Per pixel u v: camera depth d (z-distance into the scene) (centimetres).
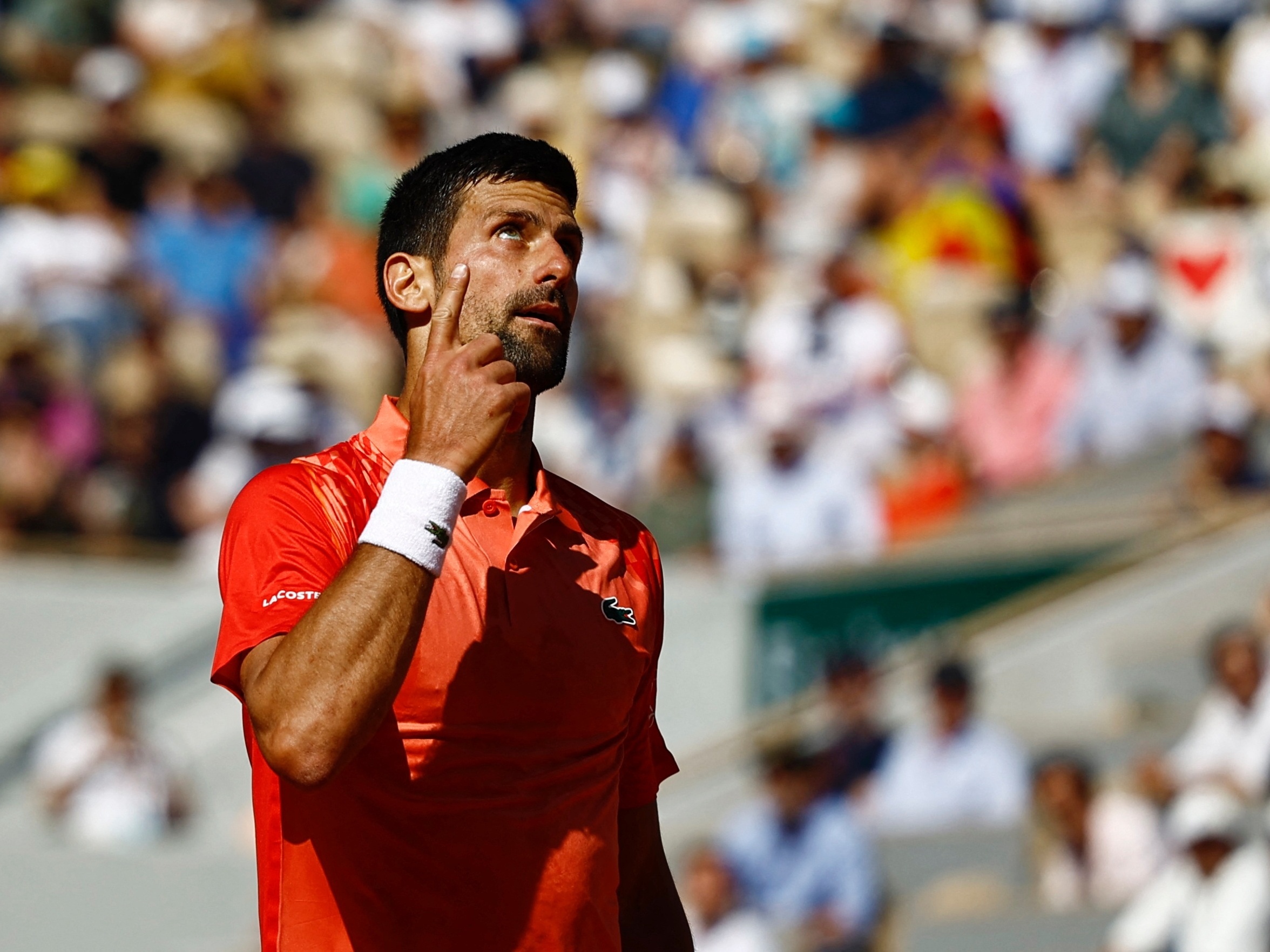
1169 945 2430
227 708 3516
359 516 905
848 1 4850
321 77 4984
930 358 3775
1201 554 3148
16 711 3559
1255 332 3544
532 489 959
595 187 4466
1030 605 3175
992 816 2748
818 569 3322
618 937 918
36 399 3775
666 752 1036
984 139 4012
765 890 2694
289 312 4062
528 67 5191
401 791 857
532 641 891
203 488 3734
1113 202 4047
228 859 3128
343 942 858
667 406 3956
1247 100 4212
